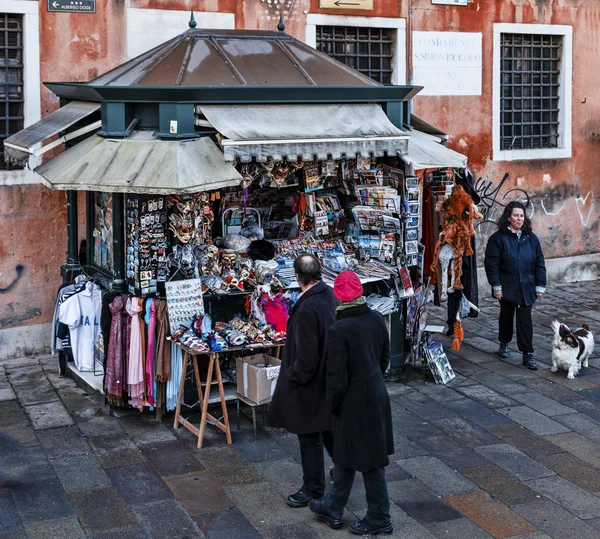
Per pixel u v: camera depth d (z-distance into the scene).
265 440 6.64
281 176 7.36
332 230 8.11
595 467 6.21
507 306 8.54
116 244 6.98
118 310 6.82
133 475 6.02
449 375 7.99
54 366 8.46
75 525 5.30
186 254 6.82
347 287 5.14
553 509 5.58
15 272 8.59
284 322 6.95
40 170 7.02
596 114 11.95
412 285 8.14
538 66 11.64
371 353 5.14
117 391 6.93
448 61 10.77
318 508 5.35
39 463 6.18
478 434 6.79
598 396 7.64
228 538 5.18
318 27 10.09
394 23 10.35
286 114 7.00
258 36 7.80
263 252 7.30
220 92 6.73
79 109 7.38
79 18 8.65
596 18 11.75
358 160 7.62
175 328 6.77
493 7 10.98
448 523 5.38
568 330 8.16
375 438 5.08
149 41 9.02
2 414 7.14
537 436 6.76
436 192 8.55
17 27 8.49
